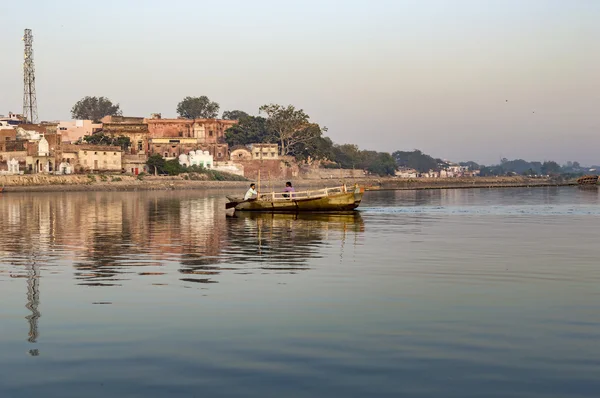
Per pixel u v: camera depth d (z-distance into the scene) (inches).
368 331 449.1
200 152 5605.3
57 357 398.6
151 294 575.8
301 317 488.1
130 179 4702.3
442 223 1364.4
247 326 462.9
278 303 536.1
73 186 4207.7
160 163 5128.0
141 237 1083.9
